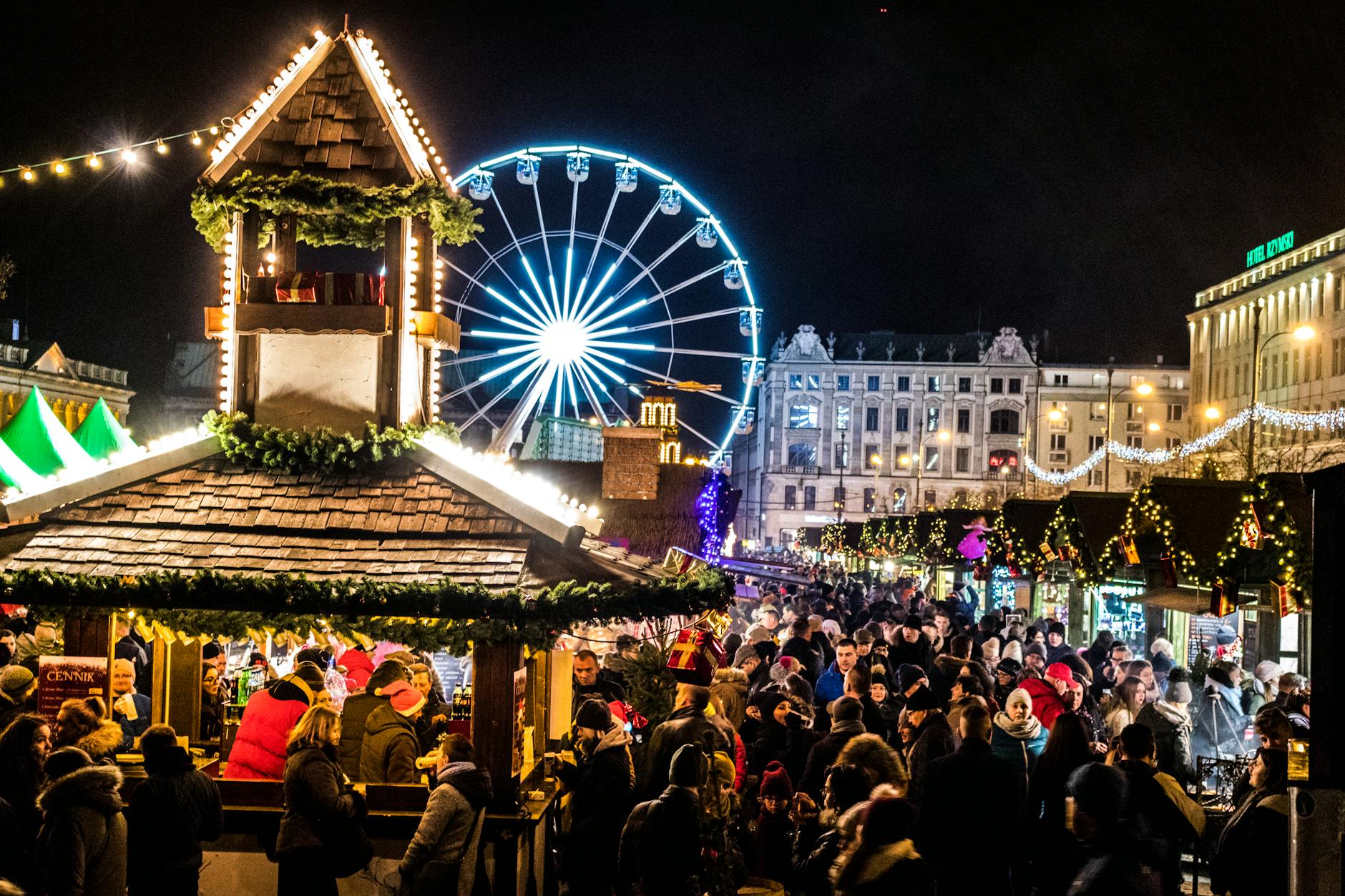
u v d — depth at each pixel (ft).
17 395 140.77
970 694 34.78
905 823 19.65
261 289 31.60
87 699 26.27
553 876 32.07
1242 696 45.60
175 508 29.84
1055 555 70.64
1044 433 358.02
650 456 86.28
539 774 31.63
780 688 38.19
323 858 24.20
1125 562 60.39
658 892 23.70
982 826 26.27
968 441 360.48
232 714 30.83
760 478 373.81
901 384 363.56
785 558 233.14
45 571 27.53
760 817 30.60
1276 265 262.67
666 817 23.88
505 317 104.27
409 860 24.04
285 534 29.30
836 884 19.60
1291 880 15.94
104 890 21.70
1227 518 51.19
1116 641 55.36
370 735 27.43
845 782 24.21
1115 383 355.97
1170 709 36.70
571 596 27.07
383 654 35.35
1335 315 233.96
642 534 83.71
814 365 365.61
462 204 32.55
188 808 23.61
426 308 33.01
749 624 86.84
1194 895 32.40
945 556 100.01
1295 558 42.06
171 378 209.77
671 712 36.73
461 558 28.30
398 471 30.42
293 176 31.22
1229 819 27.76
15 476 54.39
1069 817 21.75
